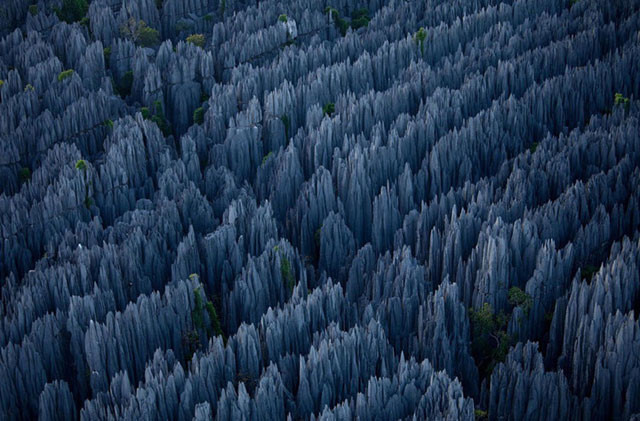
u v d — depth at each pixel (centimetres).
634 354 5578
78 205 8256
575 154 8331
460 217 7306
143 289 7144
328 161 8900
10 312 6750
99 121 9700
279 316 6278
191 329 6606
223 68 11100
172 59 10650
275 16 12106
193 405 5709
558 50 10769
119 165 8575
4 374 6053
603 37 11206
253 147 9306
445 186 8506
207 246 7300
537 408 5562
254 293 6831
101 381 6194
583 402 5578
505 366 5856
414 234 7619
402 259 6981
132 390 5900
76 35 11288
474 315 6506
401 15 12256
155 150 9181
